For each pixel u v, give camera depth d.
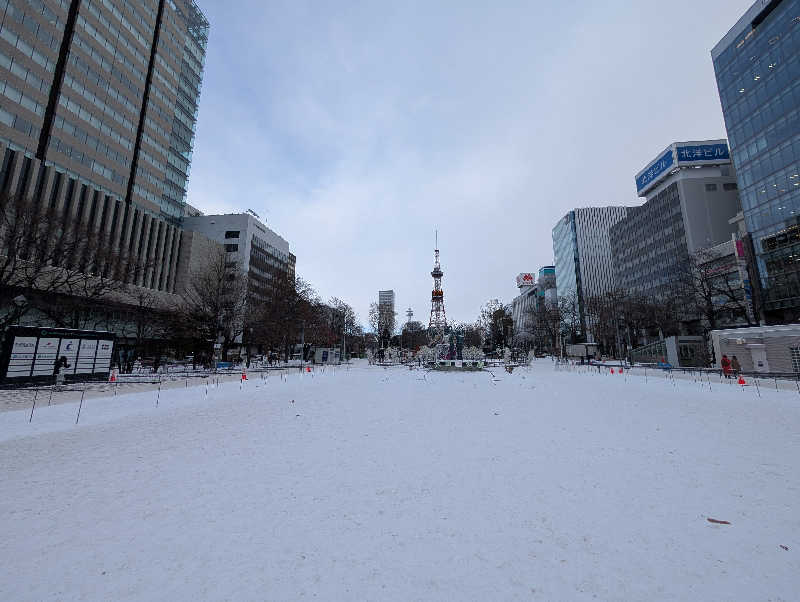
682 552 4.43
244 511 5.64
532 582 3.88
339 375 36.28
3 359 22.34
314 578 3.98
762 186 58.88
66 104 57.19
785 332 28.81
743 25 62.56
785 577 3.91
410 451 8.88
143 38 73.25
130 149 68.81
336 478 7.06
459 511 5.58
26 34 52.34
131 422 12.83
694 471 7.28
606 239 148.00
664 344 47.97
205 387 24.55
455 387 24.33
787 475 7.00
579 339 104.00
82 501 6.05
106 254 38.75
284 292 59.22
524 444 9.42
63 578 3.99
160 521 5.33
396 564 4.23
